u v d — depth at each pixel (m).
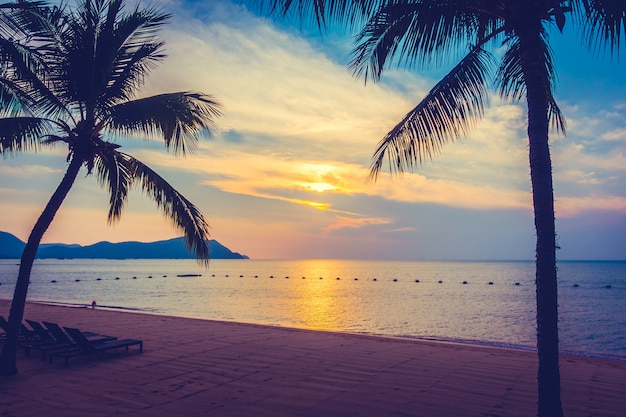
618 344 23.34
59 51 8.09
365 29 5.91
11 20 7.39
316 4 4.41
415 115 5.71
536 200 4.66
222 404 6.64
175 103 8.31
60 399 6.76
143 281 93.12
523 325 28.61
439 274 146.25
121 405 6.54
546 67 6.59
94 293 56.97
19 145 7.97
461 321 30.69
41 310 19.91
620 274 148.62
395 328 26.64
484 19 5.80
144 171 8.98
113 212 10.12
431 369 8.88
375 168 6.23
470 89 5.68
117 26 8.51
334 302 46.09
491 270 188.50
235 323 15.68
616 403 6.93
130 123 8.02
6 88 8.30
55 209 7.98
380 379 8.10
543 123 4.70
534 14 4.79
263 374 8.42
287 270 193.25
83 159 8.13
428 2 5.11
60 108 8.47
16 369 8.14
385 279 112.62
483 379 8.12
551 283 4.57
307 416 6.14
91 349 9.27
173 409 6.39
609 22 4.56
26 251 8.09
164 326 14.84
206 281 96.56
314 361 9.55
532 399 6.92
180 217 9.02
